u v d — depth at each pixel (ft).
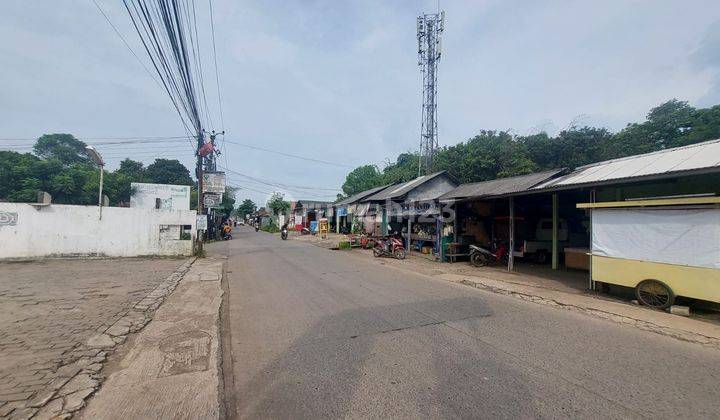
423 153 97.71
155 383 11.25
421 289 26.78
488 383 11.35
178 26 22.25
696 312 20.54
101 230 41.96
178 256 45.14
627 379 11.82
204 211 77.20
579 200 42.83
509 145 83.20
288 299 23.17
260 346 14.69
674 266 20.97
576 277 33.40
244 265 40.37
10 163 106.52
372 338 15.58
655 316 19.80
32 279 28.27
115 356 13.46
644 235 22.61
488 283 29.60
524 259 45.85
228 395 10.63
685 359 13.70
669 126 79.46
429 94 92.68
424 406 9.91
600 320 19.11
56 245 39.99
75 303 20.86
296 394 10.66
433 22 93.20
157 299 22.43
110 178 115.65
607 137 79.51
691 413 9.76
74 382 11.07
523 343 15.15
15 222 38.47
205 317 18.83
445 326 17.43
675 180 27.17
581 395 10.65
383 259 47.39
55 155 184.44
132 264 38.09
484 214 48.78
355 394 10.62
